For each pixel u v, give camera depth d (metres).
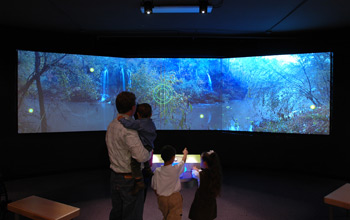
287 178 5.29
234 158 6.18
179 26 5.21
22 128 5.35
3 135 5.23
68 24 5.06
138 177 2.16
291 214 3.63
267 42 5.91
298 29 5.35
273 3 3.94
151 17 4.63
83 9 4.21
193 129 6.20
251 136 6.02
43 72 5.48
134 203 2.21
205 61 6.13
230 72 6.07
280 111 5.64
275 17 4.62
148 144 2.47
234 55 6.05
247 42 6.04
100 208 3.85
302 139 5.57
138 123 2.16
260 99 5.82
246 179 5.24
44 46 5.57
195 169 2.95
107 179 5.31
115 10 4.26
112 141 2.18
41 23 4.98
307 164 5.55
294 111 5.52
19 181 5.18
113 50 6.04
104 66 5.96
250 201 4.09
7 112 5.25
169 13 4.41
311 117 5.38
